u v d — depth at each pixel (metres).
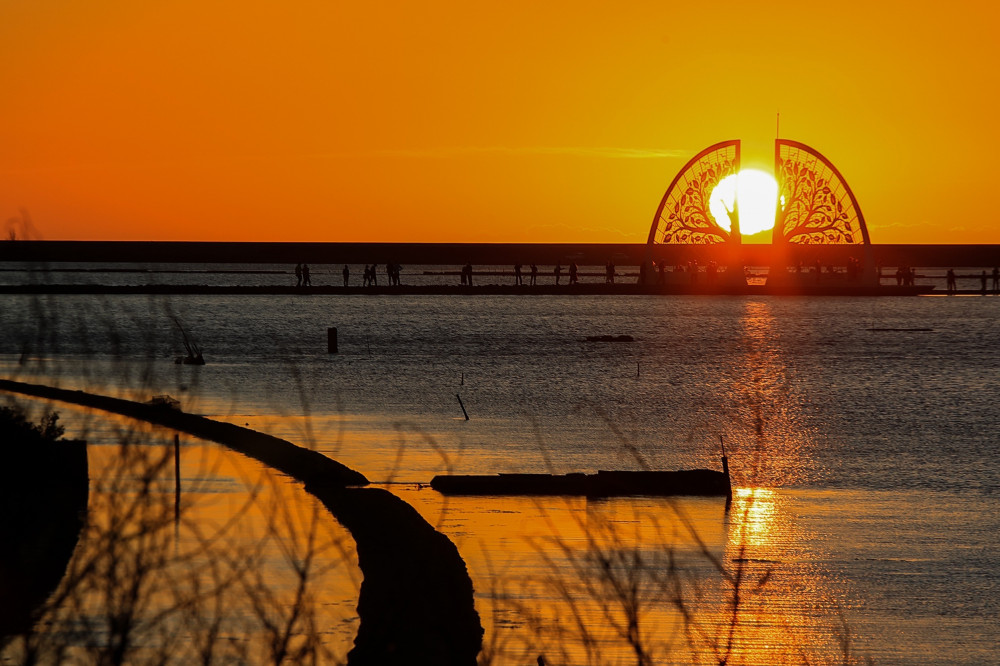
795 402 120.00
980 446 89.44
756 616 44.19
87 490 41.12
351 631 37.38
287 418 96.06
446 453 80.38
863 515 62.94
